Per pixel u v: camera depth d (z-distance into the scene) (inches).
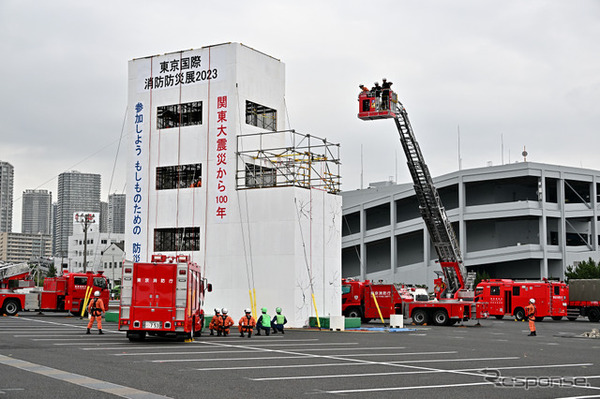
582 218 3592.5
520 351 970.1
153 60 1765.5
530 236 3513.8
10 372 605.9
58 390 504.7
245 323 1167.0
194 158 1689.2
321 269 1608.0
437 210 2103.8
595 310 2116.1
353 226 4234.7
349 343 1062.4
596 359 863.7
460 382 608.7
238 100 1658.5
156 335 1062.4
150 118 1759.4
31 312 2074.3
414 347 1003.9
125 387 526.6
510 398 522.0
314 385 568.1
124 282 1002.1
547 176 3368.6
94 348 864.9
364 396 515.8
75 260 6353.3
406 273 3690.9
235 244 1605.6
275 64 1793.8
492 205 3430.1
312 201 1603.1
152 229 1726.1
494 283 2166.6
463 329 1579.7
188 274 1003.3
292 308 1518.2
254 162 1688.0
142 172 1754.4
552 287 2111.2
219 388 534.3
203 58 1701.5
